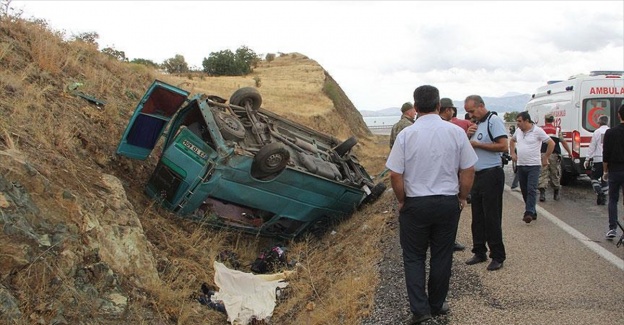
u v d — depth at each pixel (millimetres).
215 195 7895
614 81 12094
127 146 8055
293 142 9531
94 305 4652
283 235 9305
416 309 4629
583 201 10711
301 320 5691
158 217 7645
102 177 6391
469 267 6367
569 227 8195
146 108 7773
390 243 7137
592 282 5715
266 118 9781
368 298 5559
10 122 6164
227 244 8492
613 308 5039
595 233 7855
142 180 8711
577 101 12141
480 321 4898
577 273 6004
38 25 11164
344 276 6555
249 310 6164
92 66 11656
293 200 8703
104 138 8625
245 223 8773
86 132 8188
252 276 6945
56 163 5836
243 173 7809
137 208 7480
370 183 10297
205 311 6051
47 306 4254
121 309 4824
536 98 15141
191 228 8062
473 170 4711
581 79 12164
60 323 4254
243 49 48750
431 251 4848
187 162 7676
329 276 6891
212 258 7414
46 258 4465
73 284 4598
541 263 6391
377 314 5168
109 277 4965
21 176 4746
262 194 8250
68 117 8062
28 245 4387
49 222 4719
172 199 7902
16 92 7359
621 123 7340
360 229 8648
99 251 5102
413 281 4703
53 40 11047
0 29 9531
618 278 5820
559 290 5523
